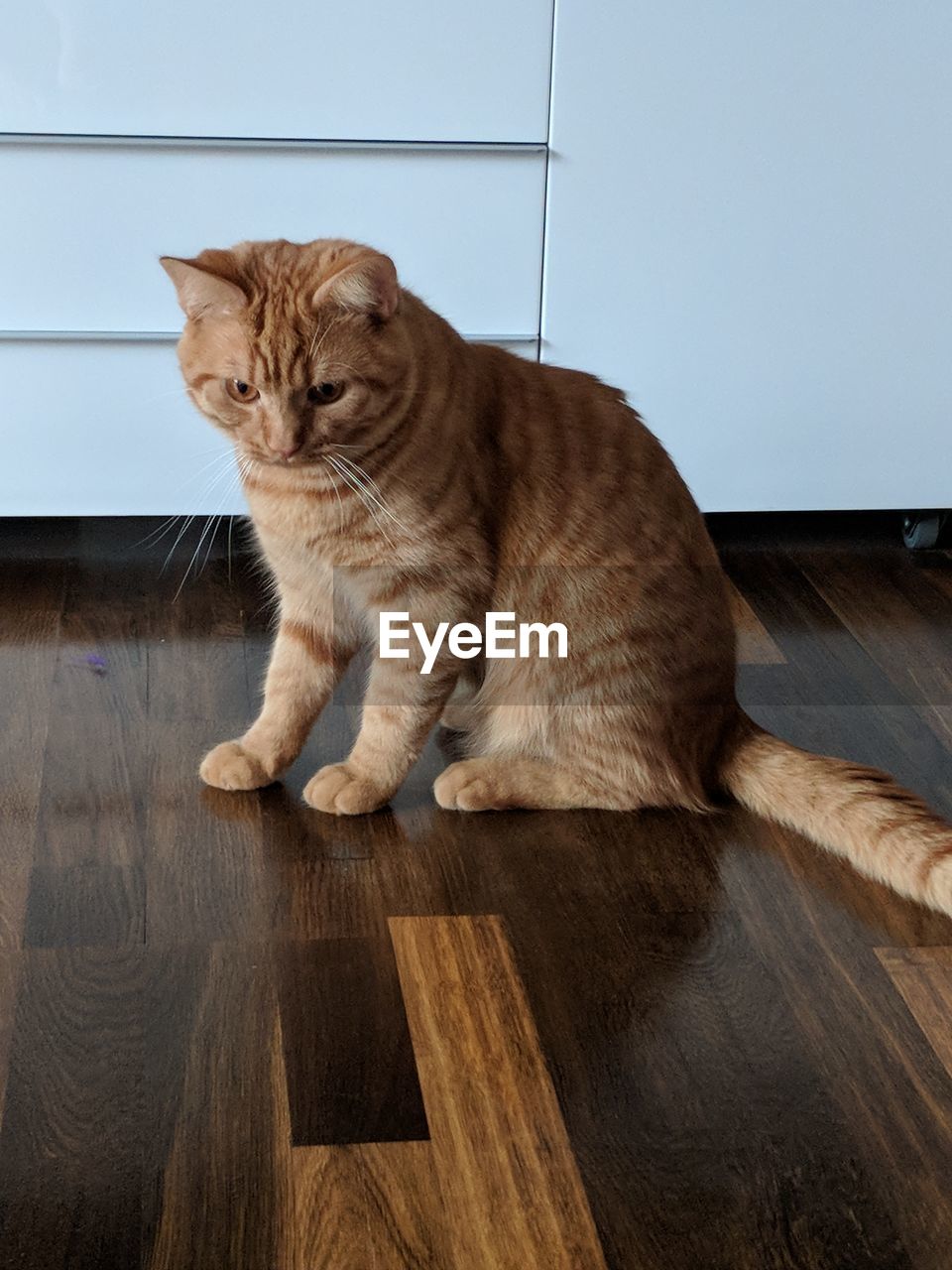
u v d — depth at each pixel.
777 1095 1.42
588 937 1.63
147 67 2.06
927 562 2.55
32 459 2.33
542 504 1.77
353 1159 1.33
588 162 2.20
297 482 1.67
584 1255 1.24
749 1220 1.28
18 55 2.03
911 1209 1.30
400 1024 1.49
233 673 2.12
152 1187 1.29
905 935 1.65
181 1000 1.51
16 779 1.85
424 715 1.80
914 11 2.13
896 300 2.34
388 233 2.22
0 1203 1.27
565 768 1.85
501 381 1.79
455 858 1.75
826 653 2.25
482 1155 1.34
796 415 2.42
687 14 2.10
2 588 2.32
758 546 2.57
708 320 2.33
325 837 1.77
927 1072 1.46
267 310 1.55
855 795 1.76
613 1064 1.45
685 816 1.85
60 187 2.13
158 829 1.77
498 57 2.11
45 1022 1.47
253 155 2.14
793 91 2.17
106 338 2.24
